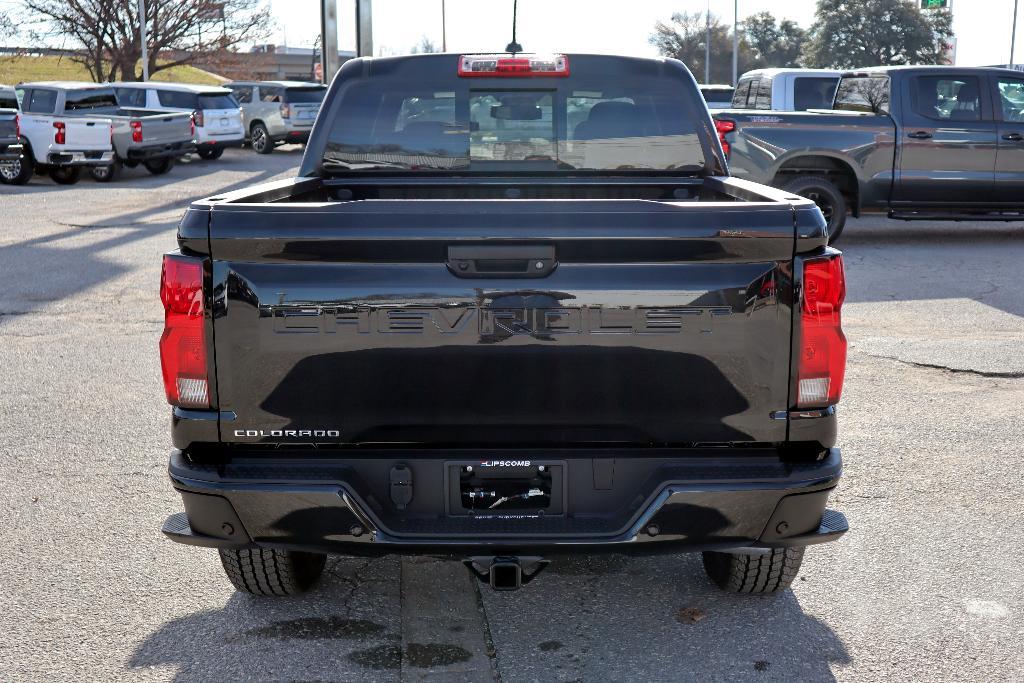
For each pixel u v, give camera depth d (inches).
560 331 118.6
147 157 880.3
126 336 335.9
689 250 117.3
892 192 495.5
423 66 177.3
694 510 121.5
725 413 120.9
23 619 151.6
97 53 1824.6
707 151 181.5
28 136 840.3
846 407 258.2
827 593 159.9
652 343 119.0
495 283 118.0
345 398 120.3
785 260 118.6
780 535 124.6
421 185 181.9
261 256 118.0
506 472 122.5
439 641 144.6
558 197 183.2
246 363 120.3
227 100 1081.4
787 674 135.6
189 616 152.6
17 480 208.8
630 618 151.6
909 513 192.5
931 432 239.0
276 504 121.8
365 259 117.6
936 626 149.3
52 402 263.6
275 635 146.6
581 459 122.1
